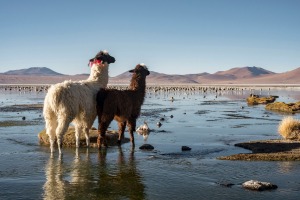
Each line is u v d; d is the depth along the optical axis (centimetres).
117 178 1013
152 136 1844
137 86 1481
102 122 1359
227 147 1520
